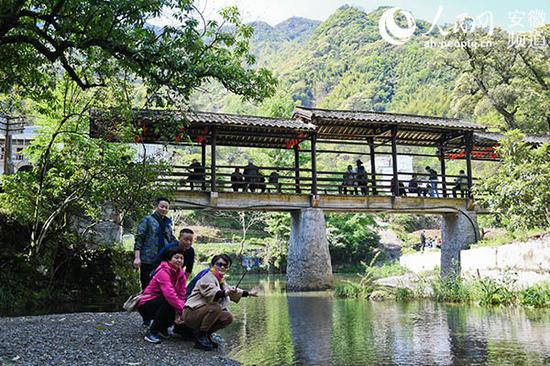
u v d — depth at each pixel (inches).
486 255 594.9
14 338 239.8
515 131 684.1
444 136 918.4
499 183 653.9
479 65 1321.4
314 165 797.9
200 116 737.6
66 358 203.6
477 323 355.6
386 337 306.8
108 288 534.6
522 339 288.0
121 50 327.9
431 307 469.7
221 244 1400.1
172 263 251.3
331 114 789.9
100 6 313.6
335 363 236.8
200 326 247.1
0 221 493.7
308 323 377.4
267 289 808.3
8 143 682.8
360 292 617.6
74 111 538.0
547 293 453.7
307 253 777.6
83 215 559.5
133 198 491.5
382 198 823.7
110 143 500.7
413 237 1547.7
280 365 232.8
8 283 454.3
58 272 532.7
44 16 317.1
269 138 829.8
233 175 754.2
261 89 373.1
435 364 230.8
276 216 1279.5
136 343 246.1
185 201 725.3
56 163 503.5
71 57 379.6
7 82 398.0
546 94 1275.8
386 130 842.8
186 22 335.6
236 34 402.3
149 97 371.2
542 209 598.5
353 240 1385.3
